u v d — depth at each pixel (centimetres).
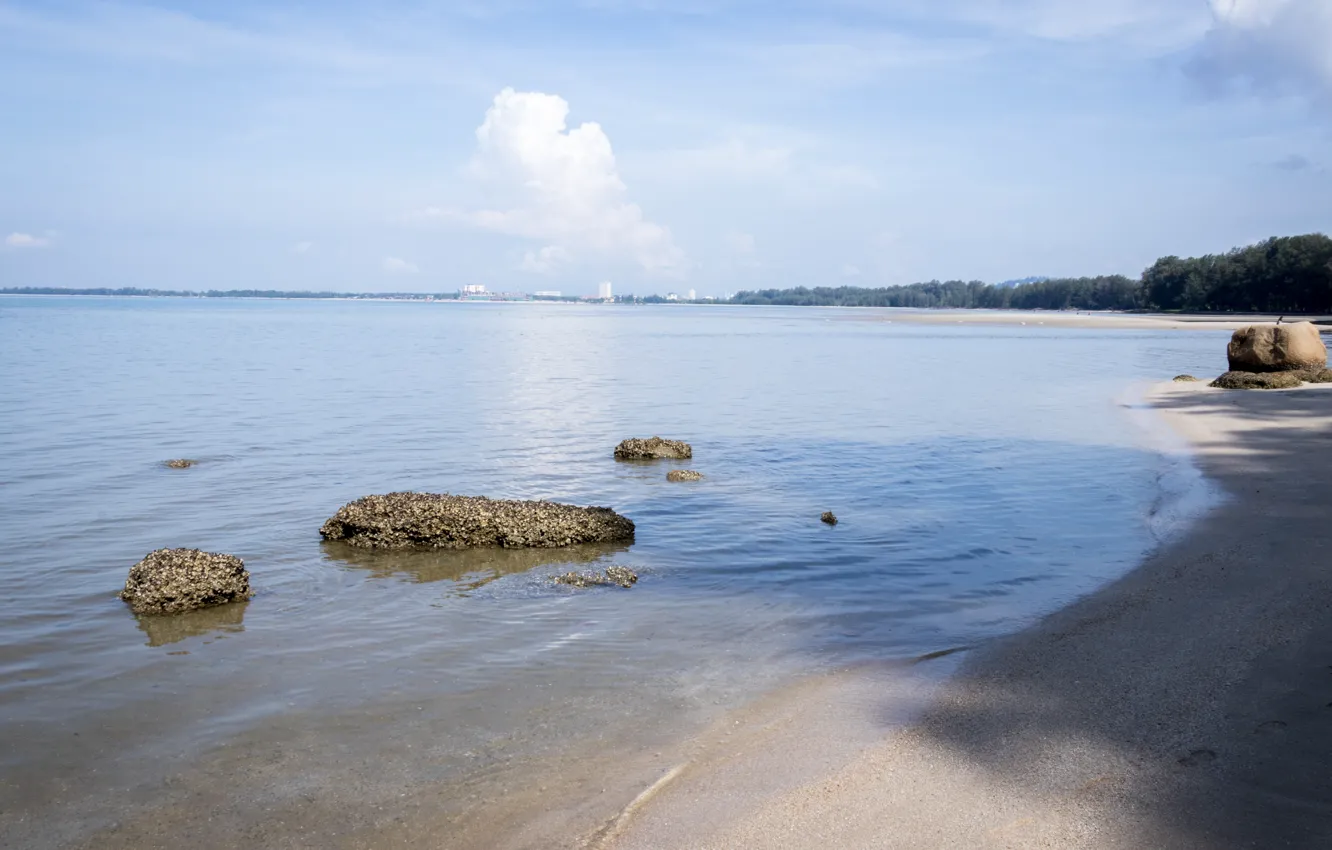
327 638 1014
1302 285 14412
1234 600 1048
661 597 1159
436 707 828
